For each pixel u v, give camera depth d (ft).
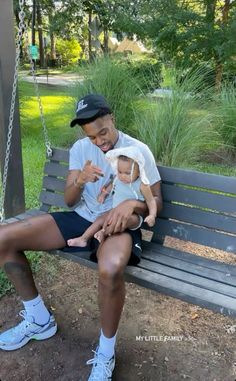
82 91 19.22
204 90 18.12
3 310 8.04
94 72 19.62
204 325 7.63
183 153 15.02
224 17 24.11
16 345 7.07
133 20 25.64
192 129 15.20
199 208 7.18
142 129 15.97
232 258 9.83
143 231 10.74
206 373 6.55
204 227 7.14
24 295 6.97
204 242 7.07
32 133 20.85
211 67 23.06
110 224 6.24
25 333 7.12
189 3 24.94
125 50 25.62
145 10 25.31
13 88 8.23
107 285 5.70
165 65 21.15
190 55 23.31
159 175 7.13
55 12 44.32
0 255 6.75
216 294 5.89
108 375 6.24
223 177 6.87
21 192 9.80
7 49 8.61
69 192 7.15
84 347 7.14
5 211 9.76
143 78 19.83
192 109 16.49
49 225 7.09
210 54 23.31
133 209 6.32
